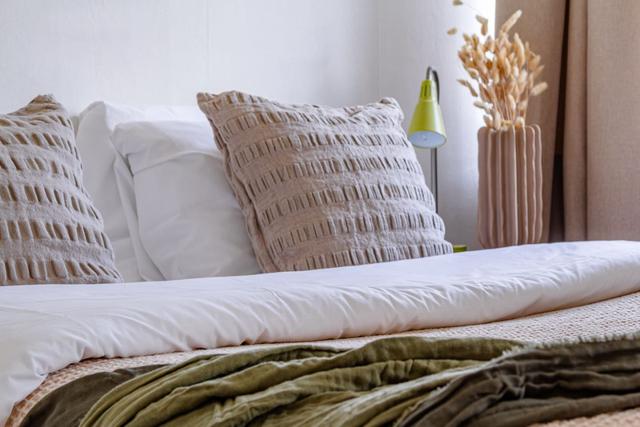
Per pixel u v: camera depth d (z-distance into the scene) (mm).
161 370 1143
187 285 1660
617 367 1007
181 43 2801
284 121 2365
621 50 3180
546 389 961
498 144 3051
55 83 2502
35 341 1258
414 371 1095
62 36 2516
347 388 1058
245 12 2979
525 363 951
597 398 953
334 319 1533
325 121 2436
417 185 2492
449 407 875
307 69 3189
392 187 2402
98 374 1219
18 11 2420
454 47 3678
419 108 3139
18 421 1226
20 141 1968
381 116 2598
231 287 1618
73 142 2113
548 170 3381
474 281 1732
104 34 2613
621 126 3186
